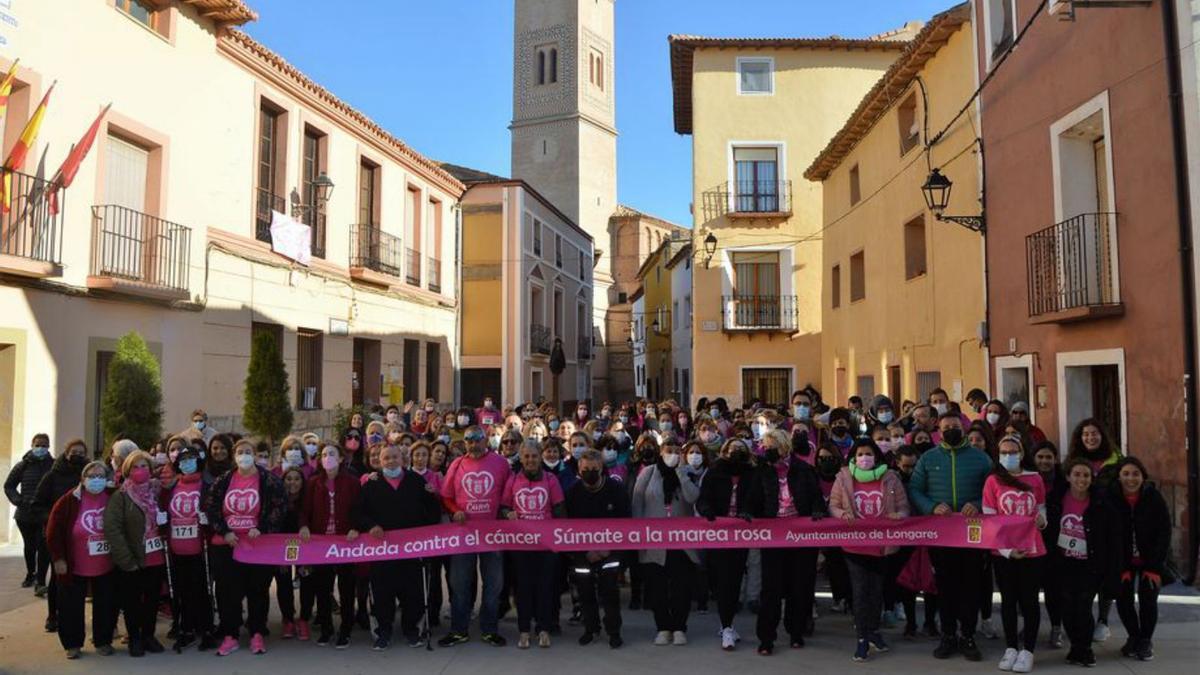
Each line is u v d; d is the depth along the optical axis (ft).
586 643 23.67
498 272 98.07
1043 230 34.37
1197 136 26.22
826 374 73.15
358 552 23.11
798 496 23.03
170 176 43.16
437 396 79.51
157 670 21.39
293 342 54.90
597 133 206.59
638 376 175.42
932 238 47.67
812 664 21.49
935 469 22.43
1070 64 32.94
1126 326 29.66
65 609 22.38
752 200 79.00
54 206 35.50
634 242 204.64
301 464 25.50
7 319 33.68
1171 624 23.44
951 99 44.86
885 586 24.94
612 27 214.90
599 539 23.31
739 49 79.41
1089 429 22.06
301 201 56.85
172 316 43.42
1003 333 38.78
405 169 72.49
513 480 24.45
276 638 24.64
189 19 44.96
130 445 24.52
